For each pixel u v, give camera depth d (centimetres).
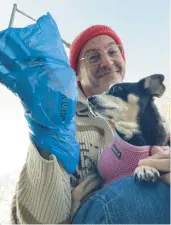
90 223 47
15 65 49
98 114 58
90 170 60
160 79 57
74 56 73
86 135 63
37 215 49
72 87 50
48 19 53
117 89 59
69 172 53
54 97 48
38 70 49
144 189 48
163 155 51
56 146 50
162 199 46
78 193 56
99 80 68
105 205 47
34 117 48
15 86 48
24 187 51
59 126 50
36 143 49
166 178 49
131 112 56
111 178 55
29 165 49
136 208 46
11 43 49
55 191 48
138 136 55
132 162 53
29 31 51
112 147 56
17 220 53
